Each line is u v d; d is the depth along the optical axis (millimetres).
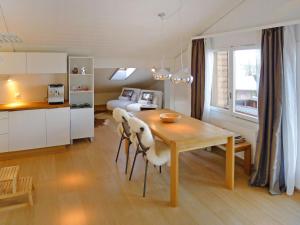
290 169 3033
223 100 4641
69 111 4711
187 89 5602
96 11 3621
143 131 2986
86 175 3645
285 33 2980
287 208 2791
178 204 2891
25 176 3533
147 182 3428
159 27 4336
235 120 4234
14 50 4465
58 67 4574
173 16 4008
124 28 4234
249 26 3709
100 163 4070
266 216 2652
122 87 8234
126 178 3545
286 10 3104
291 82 2990
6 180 2773
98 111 8273
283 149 3127
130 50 5191
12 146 4309
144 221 2592
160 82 7676
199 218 2633
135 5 3564
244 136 3834
